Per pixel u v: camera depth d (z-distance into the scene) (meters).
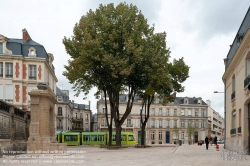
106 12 27.38
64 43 28.80
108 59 25.19
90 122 84.81
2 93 36.31
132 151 23.47
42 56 38.81
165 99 35.88
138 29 27.28
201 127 80.44
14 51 37.34
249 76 18.94
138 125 74.12
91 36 25.91
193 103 82.00
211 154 19.86
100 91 33.72
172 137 76.62
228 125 28.33
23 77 37.53
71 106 74.19
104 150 24.95
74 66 27.33
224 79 30.81
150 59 26.83
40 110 19.30
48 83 42.34
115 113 29.11
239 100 22.41
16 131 20.12
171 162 13.48
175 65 35.66
